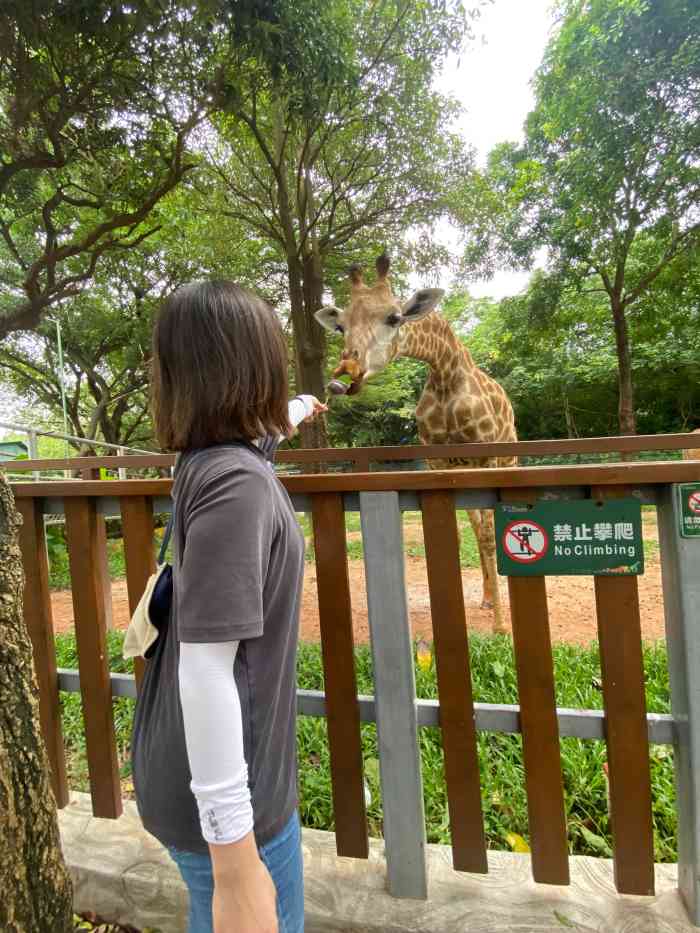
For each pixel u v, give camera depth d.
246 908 0.70
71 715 2.57
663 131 8.62
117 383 16.28
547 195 10.89
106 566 3.68
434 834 1.75
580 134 9.45
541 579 1.28
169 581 0.93
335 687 1.40
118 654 3.13
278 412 0.88
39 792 1.05
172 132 7.04
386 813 1.38
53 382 16.20
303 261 9.70
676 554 1.19
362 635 3.58
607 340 18.25
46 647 1.65
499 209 9.66
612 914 1.31
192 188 9.09
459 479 1.26
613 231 10.26
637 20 8.17
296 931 0.98
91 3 4.41
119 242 8.48
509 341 14.84
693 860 1.24
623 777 1.28
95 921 1.52
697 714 1.19
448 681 1.34
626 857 1.31
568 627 3.63
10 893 0.98
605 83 8.65
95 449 14.63
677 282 11.37
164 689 0.90
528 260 11.34
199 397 0.81
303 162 8.75
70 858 1.56
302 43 5.47
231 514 0.73
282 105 7.96
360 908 1.37
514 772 2.01
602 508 1.22
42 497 1.59
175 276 13.62
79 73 5.23
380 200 9.66
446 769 1.36
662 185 9.05
